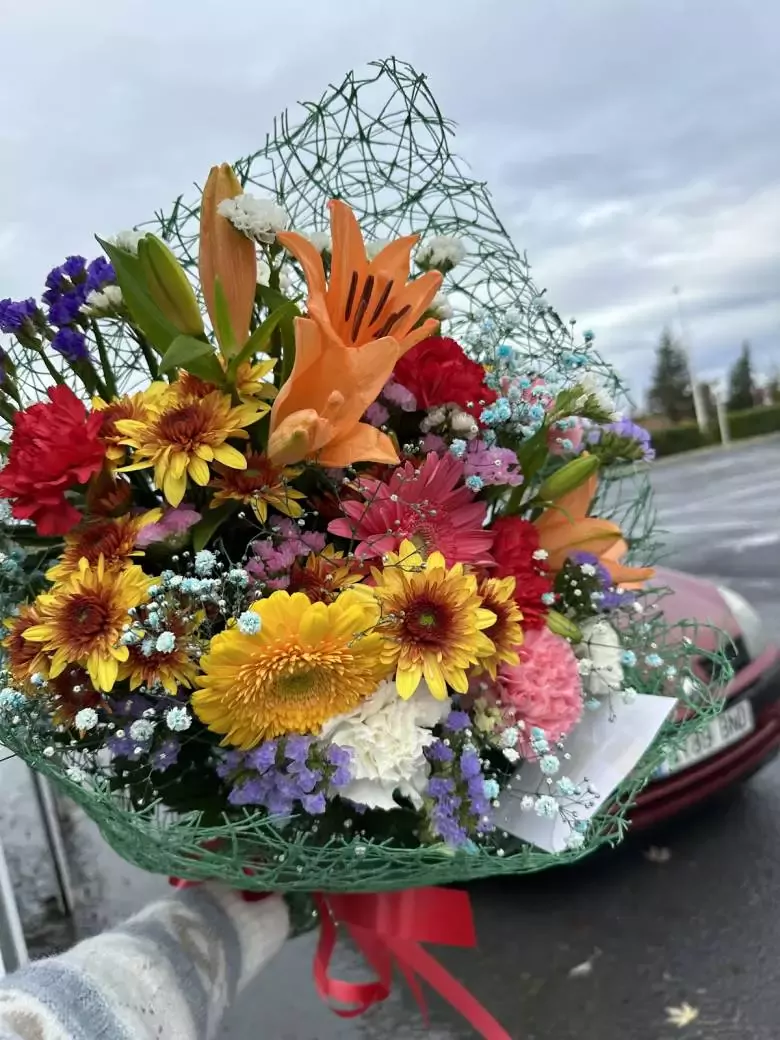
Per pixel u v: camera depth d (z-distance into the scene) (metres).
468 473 0.57
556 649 0.58
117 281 0.59
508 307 0.75
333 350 0.50
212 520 0.54
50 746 0.56
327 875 0.56
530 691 0.56
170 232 0.69
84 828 1.48
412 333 0.55
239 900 0.66
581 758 0.63
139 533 0.51
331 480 0.56
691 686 0.72
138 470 0.55
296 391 0.51
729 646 1.59
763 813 1.64
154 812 0.59
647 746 0.63
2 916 0.91
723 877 1.49
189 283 0.54
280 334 0.58
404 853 0.54
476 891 1.54
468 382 0.58
